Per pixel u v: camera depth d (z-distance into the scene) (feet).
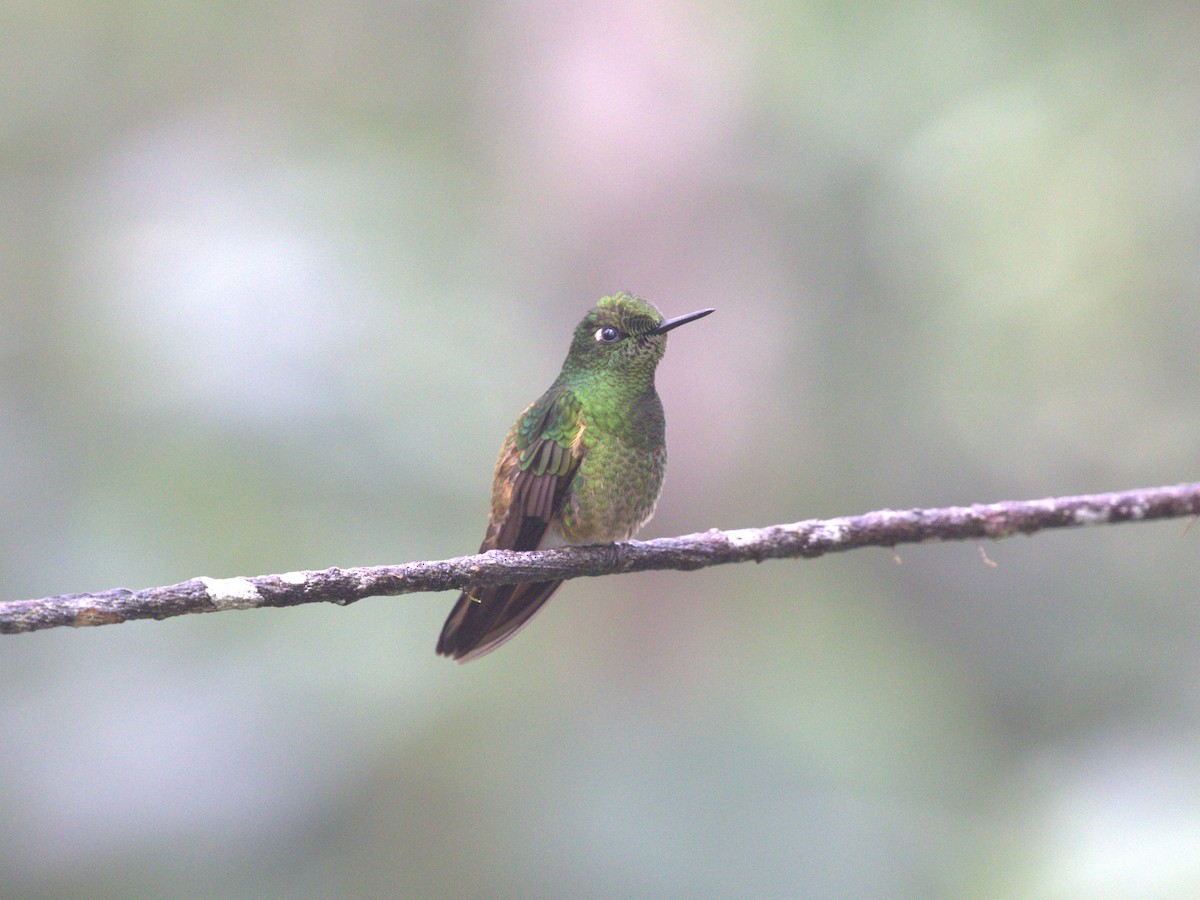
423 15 53.47
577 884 33.86
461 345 39.96
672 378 43.29
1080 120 47.83
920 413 49.21
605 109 43.93
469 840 33.96
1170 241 45.83
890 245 49.37
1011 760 42.83
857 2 48.98
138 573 33.60
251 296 38.24
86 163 47.21
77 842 31.07
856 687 44.11
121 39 51.98
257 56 53.11
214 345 37.06
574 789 35.83
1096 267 46.98
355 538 34.81
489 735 35.96
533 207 44.70
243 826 31.99
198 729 32.63
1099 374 47.70
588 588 41.55
